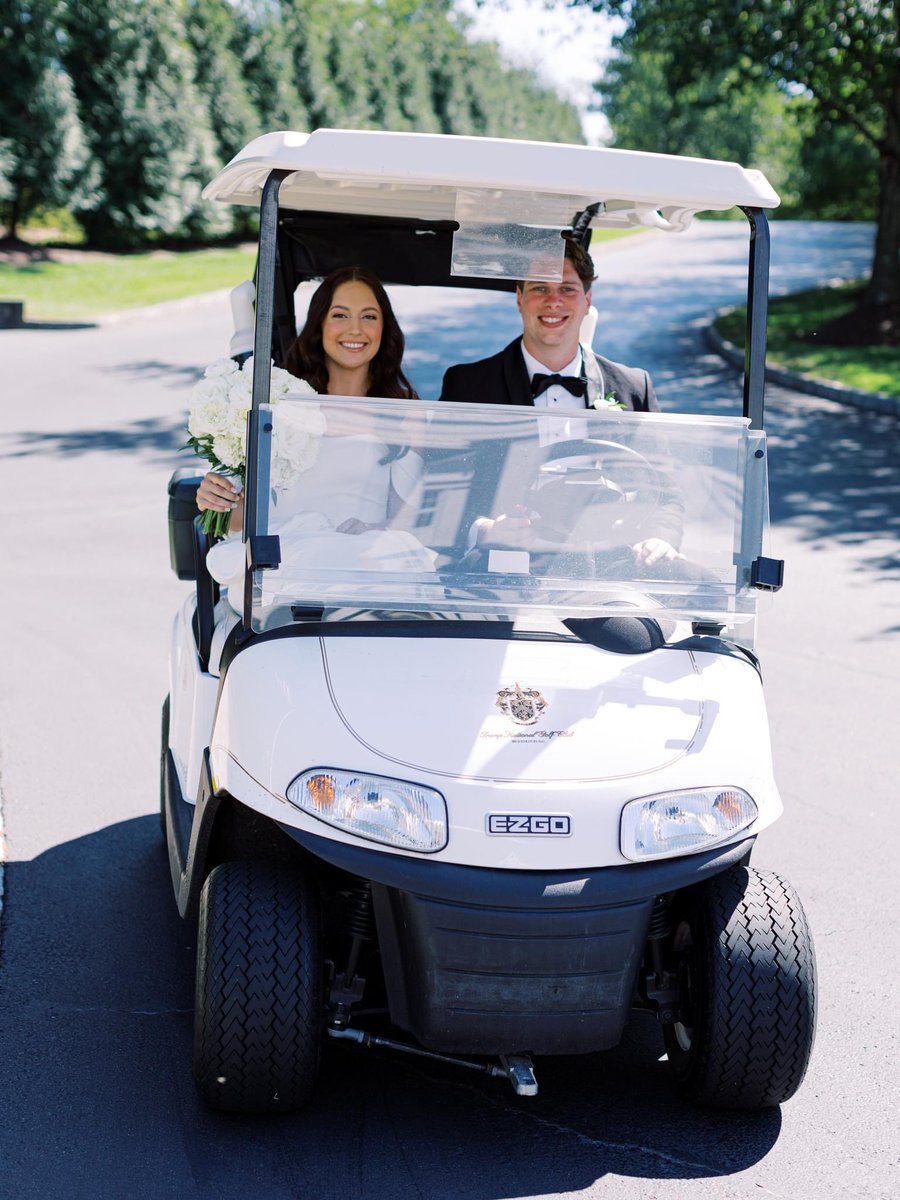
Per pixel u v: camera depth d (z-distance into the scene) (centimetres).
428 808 262
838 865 423
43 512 880
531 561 298
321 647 288
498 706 278
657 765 274
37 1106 289
